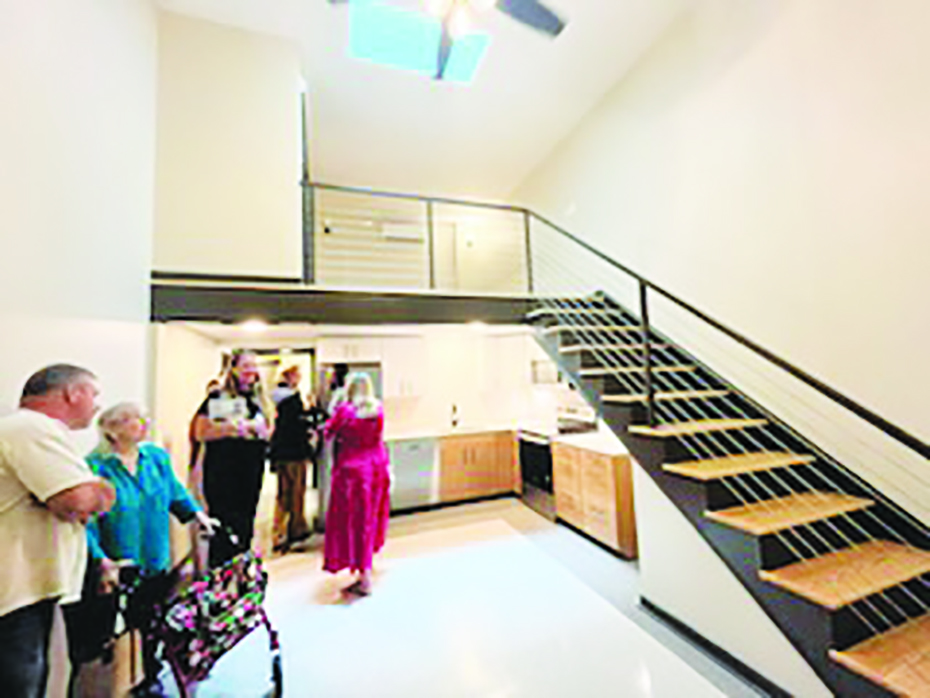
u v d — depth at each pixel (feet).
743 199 8.39
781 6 7.61
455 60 11.47
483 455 15.70
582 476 11.95
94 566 4.90
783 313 7.60
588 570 9.94
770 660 6.07
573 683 6.25
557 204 15.71
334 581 9.64
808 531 5.72
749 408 8.21
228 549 7.93
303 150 11.85
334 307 9.70
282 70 10.30
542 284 16.66
